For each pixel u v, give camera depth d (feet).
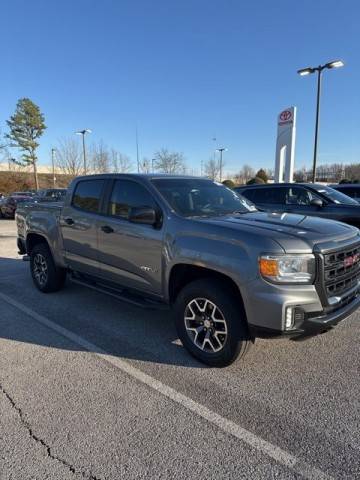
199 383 11.15
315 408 9.88
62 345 13.87
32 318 16.65
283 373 11.68
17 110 184.24
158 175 15.21
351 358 12.61
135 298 14.57
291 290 10.24
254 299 10.45
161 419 9.46
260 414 9.64
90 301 19.02
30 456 8.24
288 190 31.35
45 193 79.77
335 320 10.73
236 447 8.45
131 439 8.74
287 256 10.27
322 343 13.71
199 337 12.34
